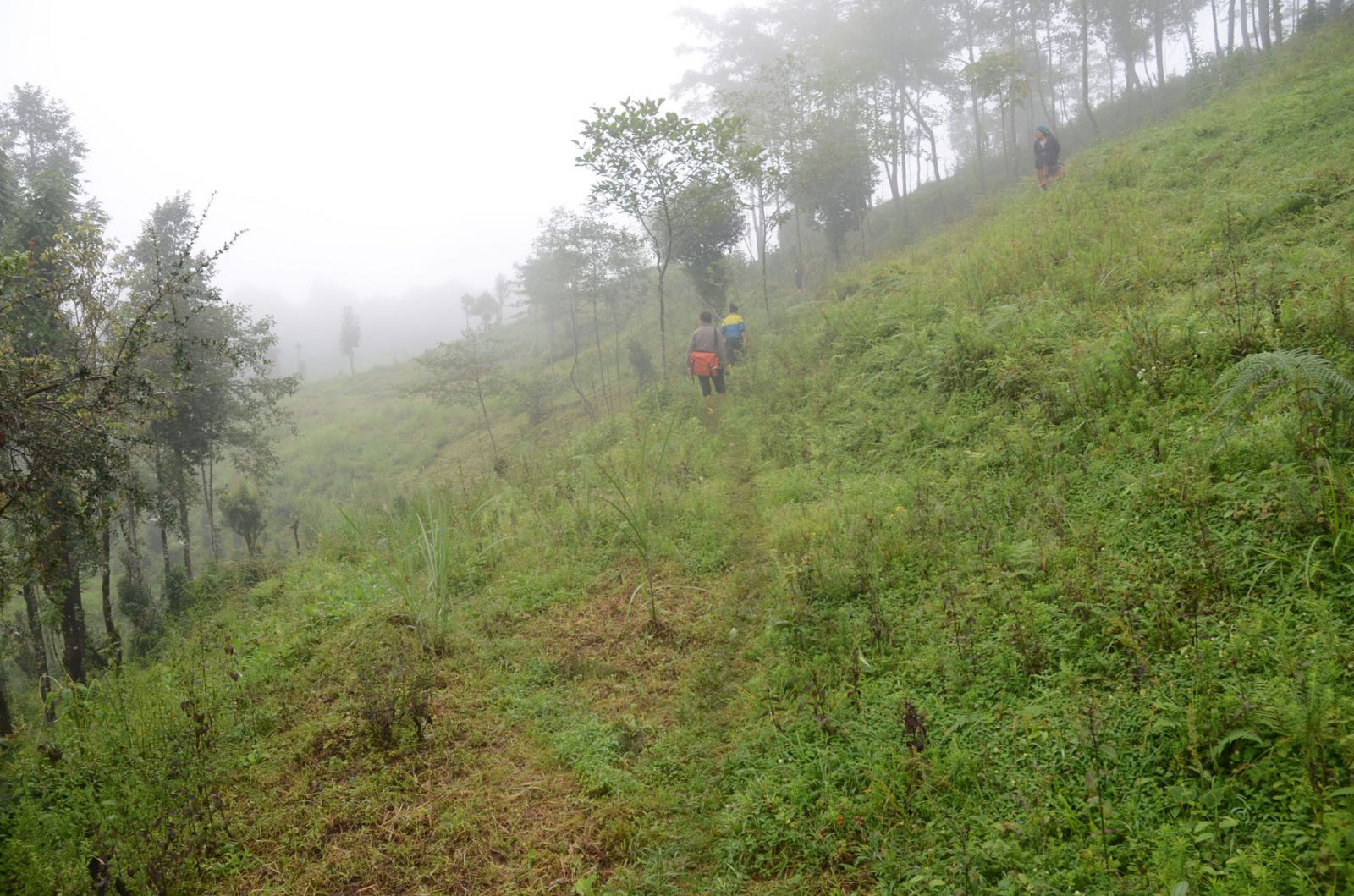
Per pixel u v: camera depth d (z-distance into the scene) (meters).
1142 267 8.71
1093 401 6.72
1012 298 9.93
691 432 12.10
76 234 11.35
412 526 8.29
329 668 6.22
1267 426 5.10
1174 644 4.04
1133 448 5.88
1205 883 2.85
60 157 27.80
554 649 6.20
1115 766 3.54
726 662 5.56
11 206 14.53
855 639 5.16
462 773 4.75
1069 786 3.53
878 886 3.39
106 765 4.97
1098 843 3.17
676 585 7.02
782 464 9.38
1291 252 7.45
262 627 7.53
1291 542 4.29
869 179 26.31
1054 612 4.62
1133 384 6.60
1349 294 5.93
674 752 4.70
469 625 6.69
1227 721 3.40
